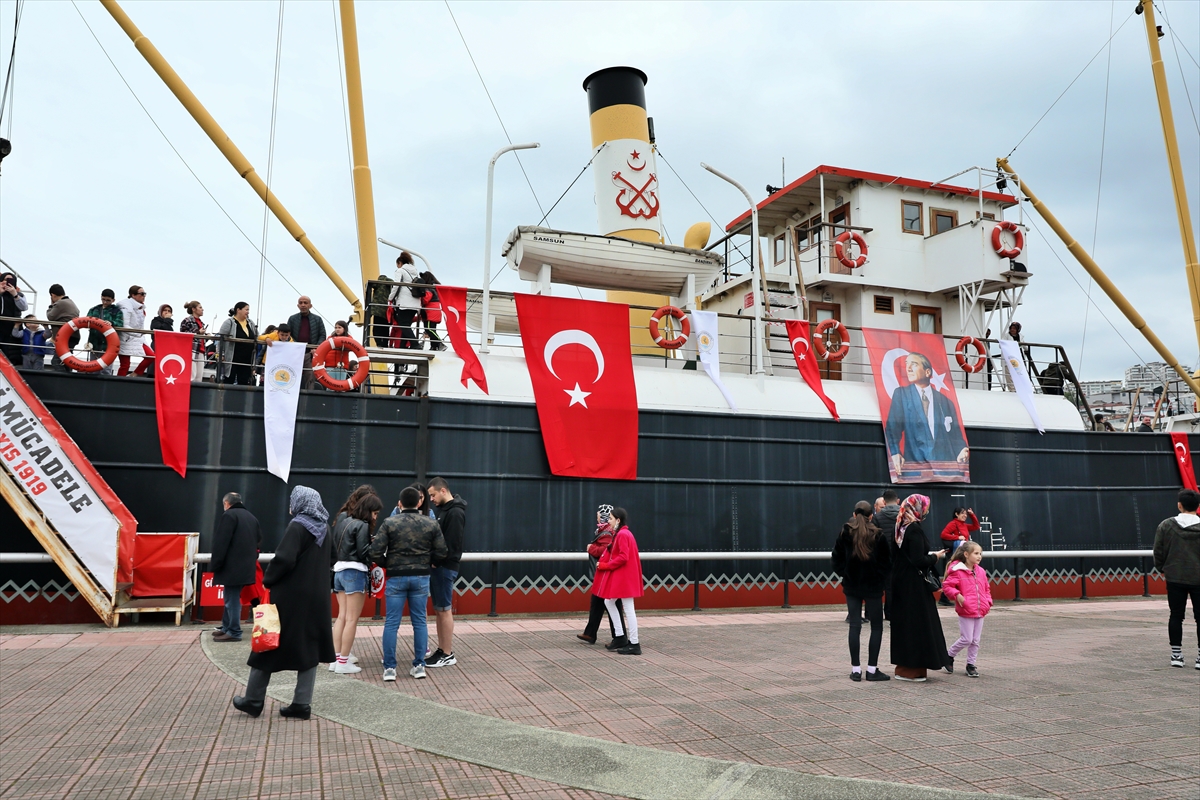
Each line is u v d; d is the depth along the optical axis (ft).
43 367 39.96
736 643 34.14
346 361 42.65
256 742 18.54
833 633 37.37
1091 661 30.94
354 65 54.60
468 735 19.25
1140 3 78.38
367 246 54.29
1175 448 61.77
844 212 68.95
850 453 51.98
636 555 32.12
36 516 34.22
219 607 37.01
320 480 40.47
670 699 23.58
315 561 20.92
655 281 60.08
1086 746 19.33
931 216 69.92
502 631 36.60
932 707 23.13
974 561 28.48
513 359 46.73
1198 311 75.87
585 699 23.43
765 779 16.38
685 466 47.50
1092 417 62.39
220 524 31.50
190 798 15.02
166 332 39.09
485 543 42.57
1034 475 56.95
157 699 22.36
